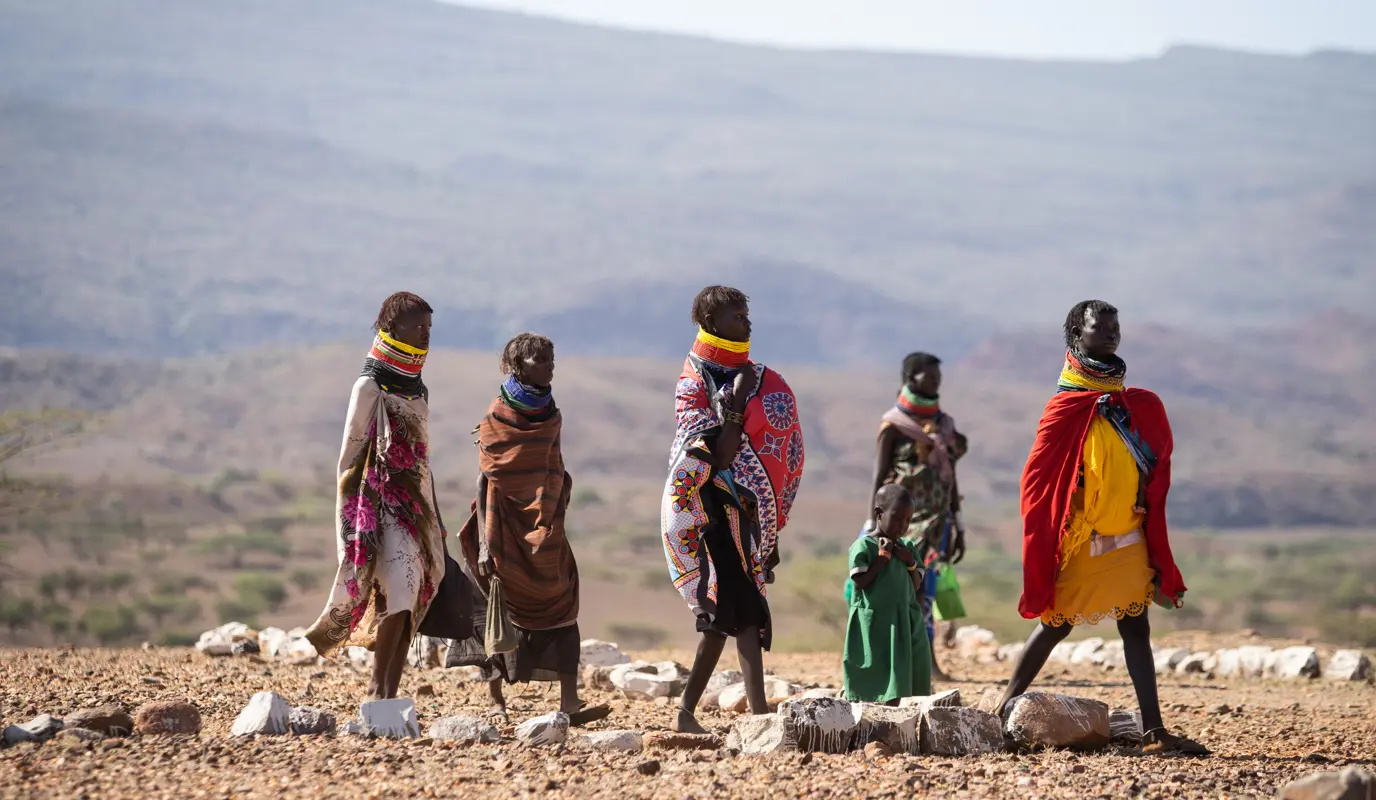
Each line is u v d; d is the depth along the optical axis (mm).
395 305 17578
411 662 25766
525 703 21203
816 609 84250
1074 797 13469
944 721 16297
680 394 17391
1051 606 17391
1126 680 28203
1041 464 17281
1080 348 17312
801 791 13500
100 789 12844
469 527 19281
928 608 26844
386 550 17375
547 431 18422
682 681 22797
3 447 65188
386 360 17531
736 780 13945
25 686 20125
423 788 13203
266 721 15875
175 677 22094
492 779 13781
